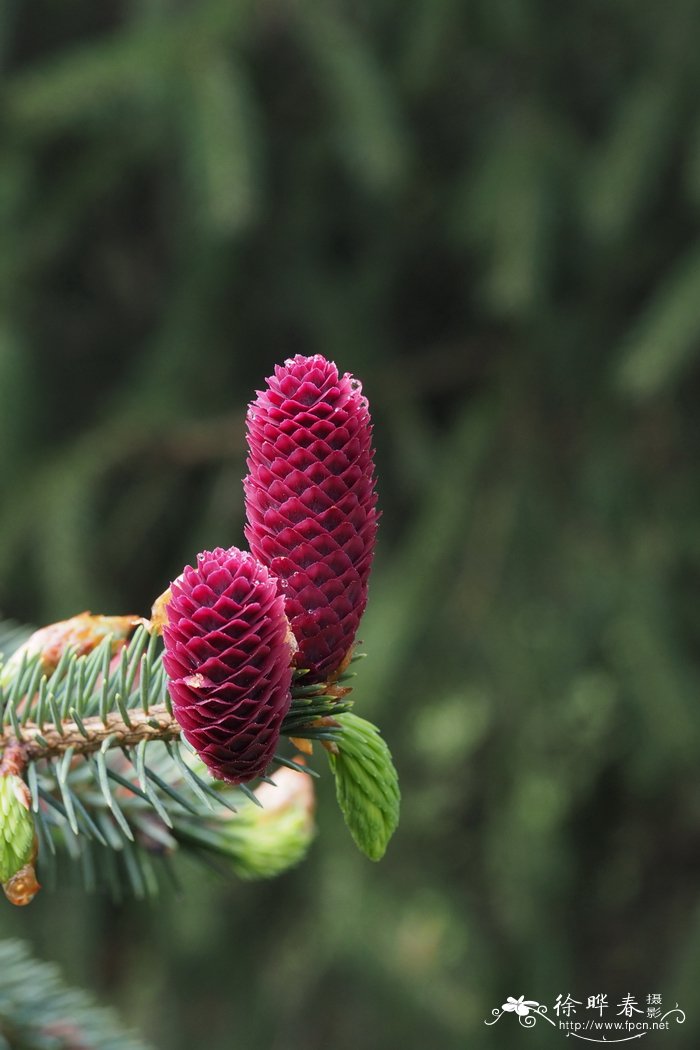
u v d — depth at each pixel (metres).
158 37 5.63
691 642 6.14
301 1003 6.22
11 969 1.61
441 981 5.87
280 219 6.50
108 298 7.00
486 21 5.95
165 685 1.18
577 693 6.26
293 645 1.11
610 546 6.12
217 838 1.52
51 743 1.20
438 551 5.97
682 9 5.87
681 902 6.75
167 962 6.25
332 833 6.03
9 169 5.92
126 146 6.12
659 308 5.38
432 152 6.61
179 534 6.61
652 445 6.38
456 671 6.01
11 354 5.95
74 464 5.99
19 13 6.41
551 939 6.27
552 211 5.85
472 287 6.70
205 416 6.27
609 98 6.49
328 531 1.14
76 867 1.66
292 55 6.39
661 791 6.57
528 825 6.26
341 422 1.14
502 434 6.30
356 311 6.65
